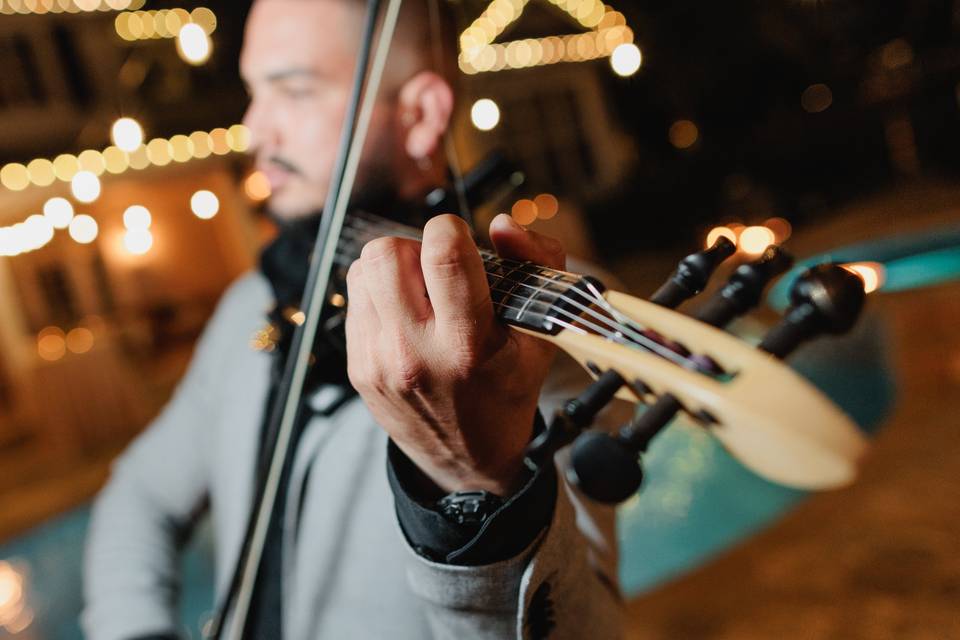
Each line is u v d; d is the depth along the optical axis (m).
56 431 8.49
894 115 14.64
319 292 1.03
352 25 1.25
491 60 14.16
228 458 1.43
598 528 1.07
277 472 1.08
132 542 1.58
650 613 2.81
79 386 8.58
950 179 13.04
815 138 14.70
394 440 0.79
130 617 1.45
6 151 10.62
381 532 1.11
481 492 0.79
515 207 12.78
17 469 8.47
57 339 10.52
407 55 1.25
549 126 16.73
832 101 16.05
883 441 3.64
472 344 0.62
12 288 10.75
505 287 0.68
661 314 0.57
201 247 15.69
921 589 2.40
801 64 16.00
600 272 1.20
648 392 0.58
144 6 10.71
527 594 0.77
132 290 14.09
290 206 1.31
